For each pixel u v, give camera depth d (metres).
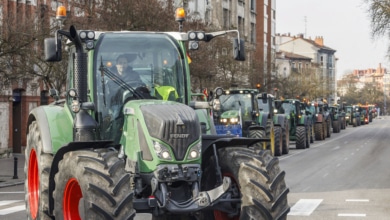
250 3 81.94
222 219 10.15
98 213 8.27
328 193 18.55
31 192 11.78
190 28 37.75
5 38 24.55
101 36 10.27
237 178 9.39
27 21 26.00
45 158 10.59
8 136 38.31
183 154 8.91
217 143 9.80
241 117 30.02
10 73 27.14
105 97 10.07
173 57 10.41
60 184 9.15
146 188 9.13
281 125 36.12
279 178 9.28
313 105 55.62
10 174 27.84
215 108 10.38
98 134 10.02
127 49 10.27
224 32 10.42
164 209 8.90
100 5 33.03
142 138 9.07
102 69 10.12
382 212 14.88
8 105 38.31
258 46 85.19
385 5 53.81
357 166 28.34
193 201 8.98
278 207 9.12
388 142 51.50
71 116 10.52
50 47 9.84
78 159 8.77
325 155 36.00
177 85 10.34
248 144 10.04
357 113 100.50
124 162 9.10
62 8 10.88
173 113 9.10
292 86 77.00
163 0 35.16
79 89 10.02
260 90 59.88
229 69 50.25
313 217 14.22
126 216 8.31
